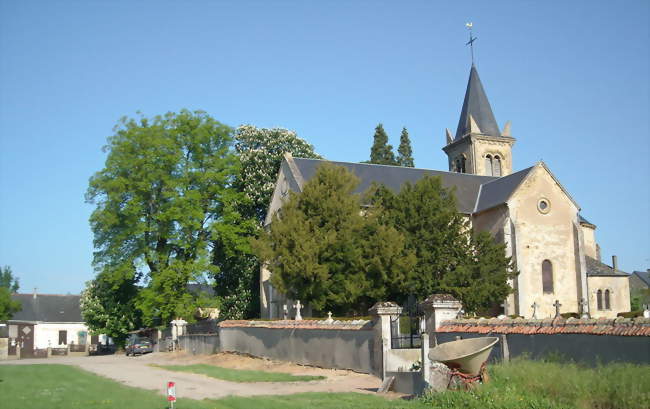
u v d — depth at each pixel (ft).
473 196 166.30
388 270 107.04
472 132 210.79
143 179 157.69
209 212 172.14
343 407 48.80
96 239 164.76
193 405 51.16
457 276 110.22
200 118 169.27
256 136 196.03
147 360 129.39
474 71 220.84
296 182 152.97
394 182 163.32
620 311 159.33
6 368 102.12
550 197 150.20
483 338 51.39
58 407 51.01
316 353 88.22
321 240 110.01
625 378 41.96
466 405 46.26
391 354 70.59
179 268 155.33
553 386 45.16
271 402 52.13
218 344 124.47
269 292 160.15
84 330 245.45
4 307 164.04
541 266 145.89
